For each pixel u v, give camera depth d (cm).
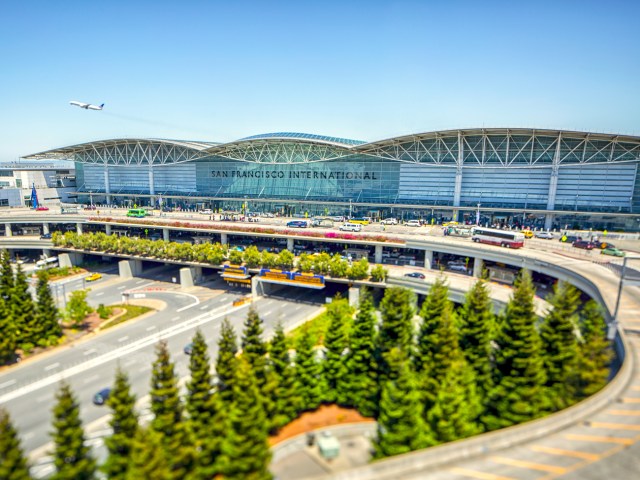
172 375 3781
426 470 2747
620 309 4862
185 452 3453
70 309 6912
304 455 3934
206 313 7925
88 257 12038
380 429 3862
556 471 2689
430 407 4019
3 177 18112
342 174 13975
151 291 9300
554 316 4366
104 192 18388
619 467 2702
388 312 4759
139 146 16800
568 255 7631
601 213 10588
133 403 3575
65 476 3200
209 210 16200
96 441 4328
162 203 16962
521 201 11750
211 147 14850
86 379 5541
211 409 3894
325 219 13212
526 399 3925
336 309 4931
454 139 12088
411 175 12988
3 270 7056
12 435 3108
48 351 6297
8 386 5362
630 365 3666
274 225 12000
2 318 6069
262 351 4553
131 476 2964
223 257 9600
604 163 10638
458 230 9931
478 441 2903
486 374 4488
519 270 7688
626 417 3206
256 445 3338
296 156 14488
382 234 10231
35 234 13725
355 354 4716
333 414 4675
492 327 4909
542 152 11162
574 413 3200
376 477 2680
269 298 8806
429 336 4638
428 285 7450
